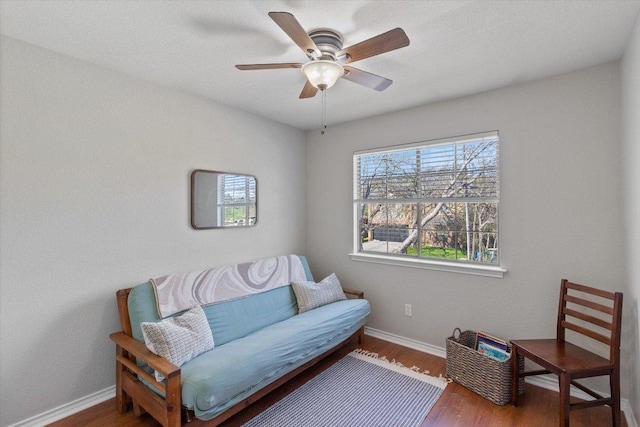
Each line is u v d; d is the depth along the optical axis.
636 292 1.85
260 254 3.39
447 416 2.09
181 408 1.73
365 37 1.85
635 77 1.75
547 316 2.43
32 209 1.95
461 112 2.81
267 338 2.30
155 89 2.53
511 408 2.16
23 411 1.92
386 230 3.39
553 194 2.39
